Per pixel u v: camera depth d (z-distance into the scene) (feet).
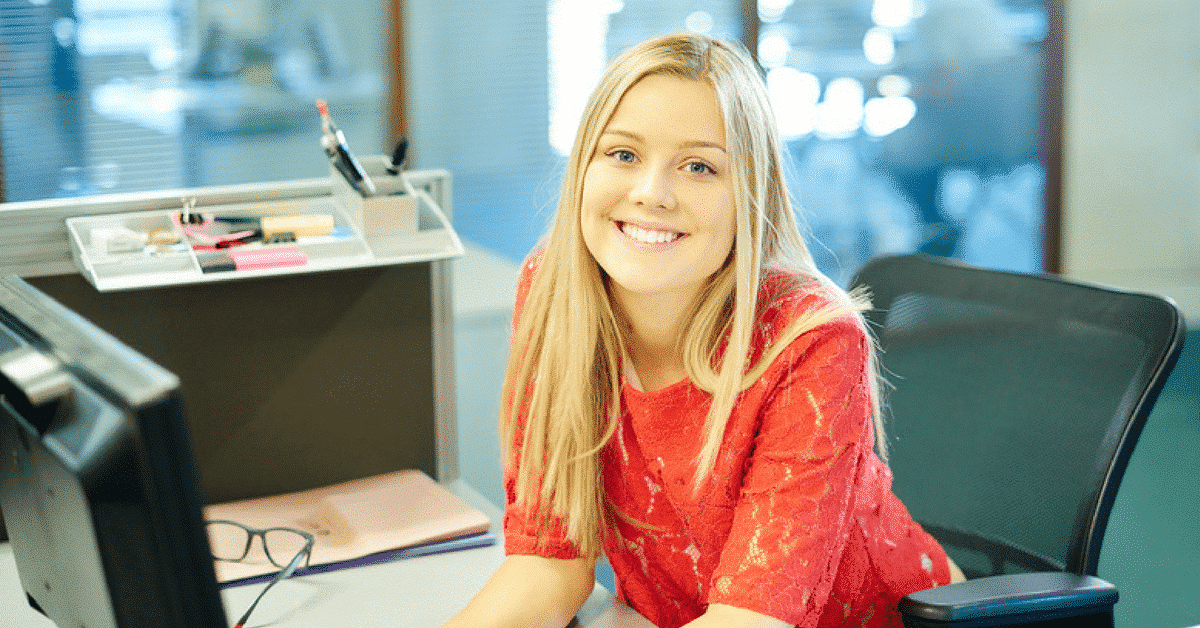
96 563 2.57
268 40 15.47
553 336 4.05
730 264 3.75
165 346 5.01
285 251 4.78
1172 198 16.96
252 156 15.75
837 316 3.63
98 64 14.90
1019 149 17.11
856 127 17.12
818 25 16.83
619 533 4.26
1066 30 16.46
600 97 3.65
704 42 3.67
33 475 2.83
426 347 5.59
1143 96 16.62
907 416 4.95
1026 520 4.41
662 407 3.90
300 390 5.33
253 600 4.25
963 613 3.66
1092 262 17.16
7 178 14.85
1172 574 8.68
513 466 4.25
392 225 4.99
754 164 3.60
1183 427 11.75
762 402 3.69
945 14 16.80
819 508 3.56
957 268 5.02
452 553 4.71
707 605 4.18
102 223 4.75
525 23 16.47
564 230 4.00
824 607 4.07
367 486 5.33
